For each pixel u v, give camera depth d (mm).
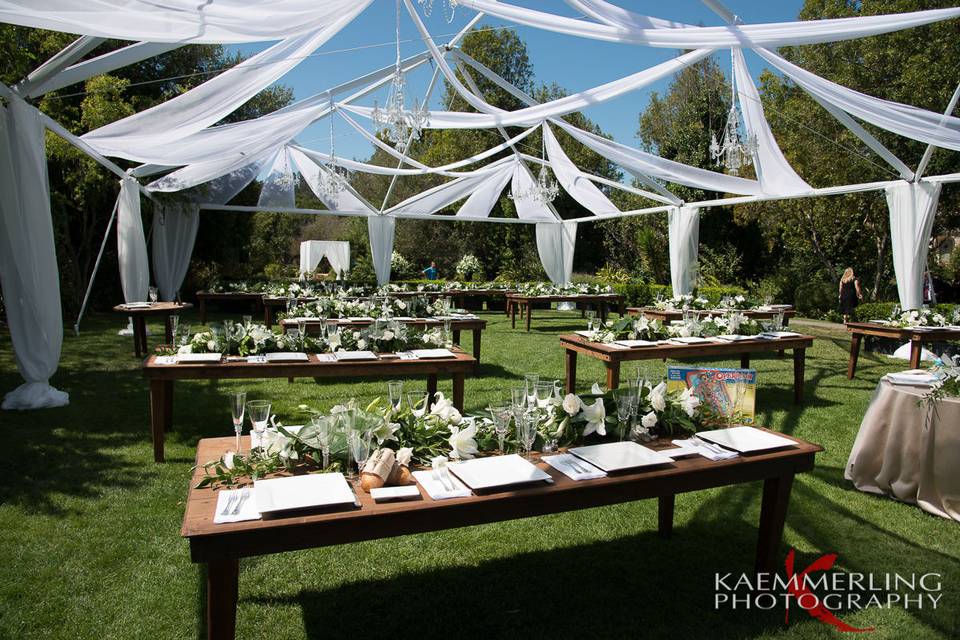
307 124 7582
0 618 2172
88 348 8086
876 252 14359
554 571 2588
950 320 7188
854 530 3037
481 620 2219
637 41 4824
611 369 5227
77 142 5926
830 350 9195
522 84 21719
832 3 12688
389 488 1822
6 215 4824
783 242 16625
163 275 11531
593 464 2094
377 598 2359
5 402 4977
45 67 4625
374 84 7156
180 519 3018
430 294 12578
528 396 2424
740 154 6047
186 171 9195
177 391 5898
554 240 14883
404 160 9898
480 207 13953
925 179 7676
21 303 4988
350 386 6277
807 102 12930
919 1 10742
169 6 3588
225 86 5516
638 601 2354
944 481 3199
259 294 11523
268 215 24781
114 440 4270
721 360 8234
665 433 2508
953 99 5902
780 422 5090
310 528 1647
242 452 2148
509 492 1853
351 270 20156
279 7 4012
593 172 22094
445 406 2355
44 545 2721
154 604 2297
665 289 13617
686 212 11156
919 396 3303
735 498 3398
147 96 12055
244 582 2461
